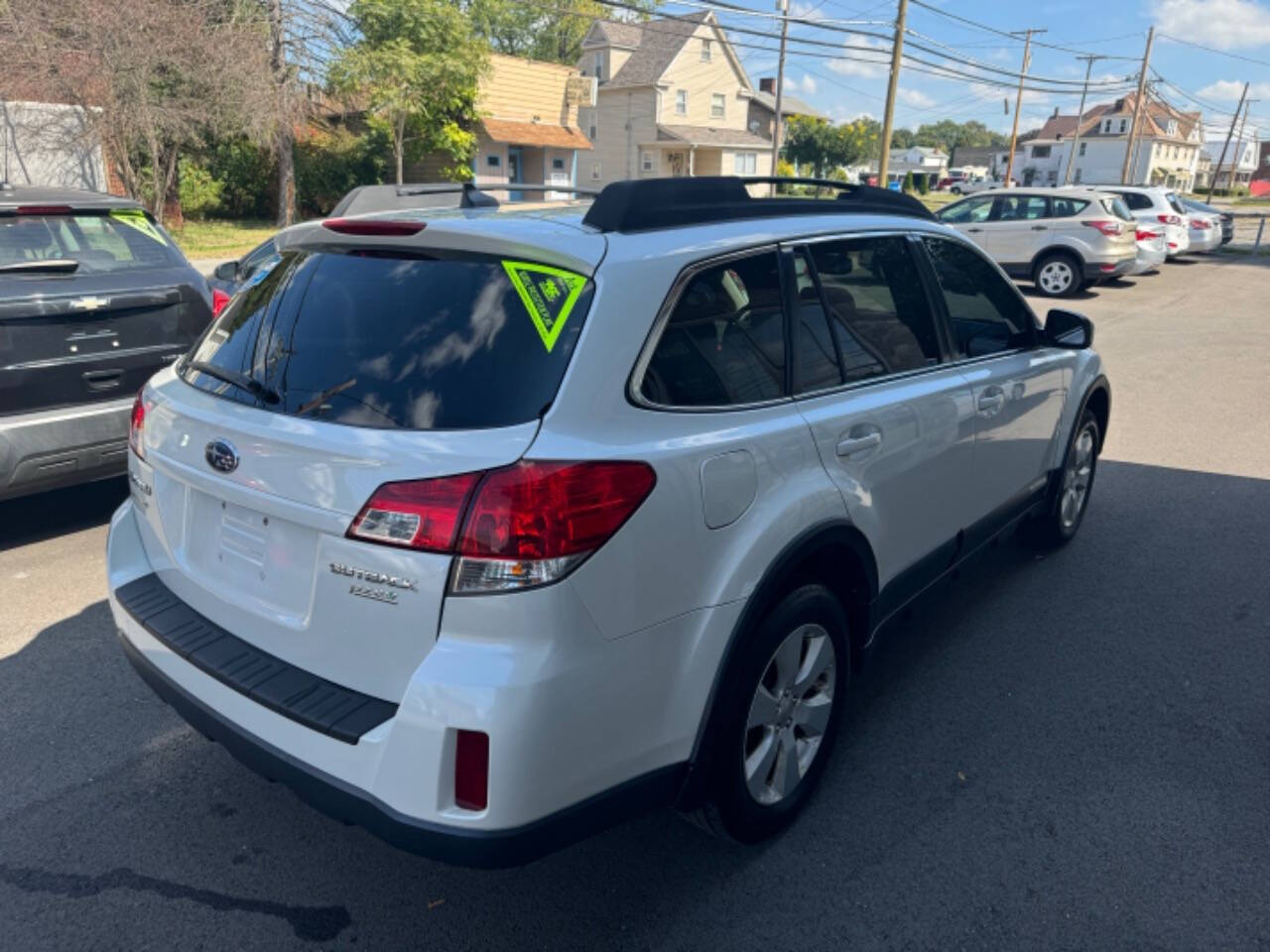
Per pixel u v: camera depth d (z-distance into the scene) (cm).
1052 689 386
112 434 505
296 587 234
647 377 237
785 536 261
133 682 382
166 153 2211
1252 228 3719
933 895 272
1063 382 461
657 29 4659
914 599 362
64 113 1852
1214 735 355
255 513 242
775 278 284
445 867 284
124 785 318
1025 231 1698
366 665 220
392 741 209
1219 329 1346
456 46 2798
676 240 257
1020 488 438
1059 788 322
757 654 260
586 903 269
